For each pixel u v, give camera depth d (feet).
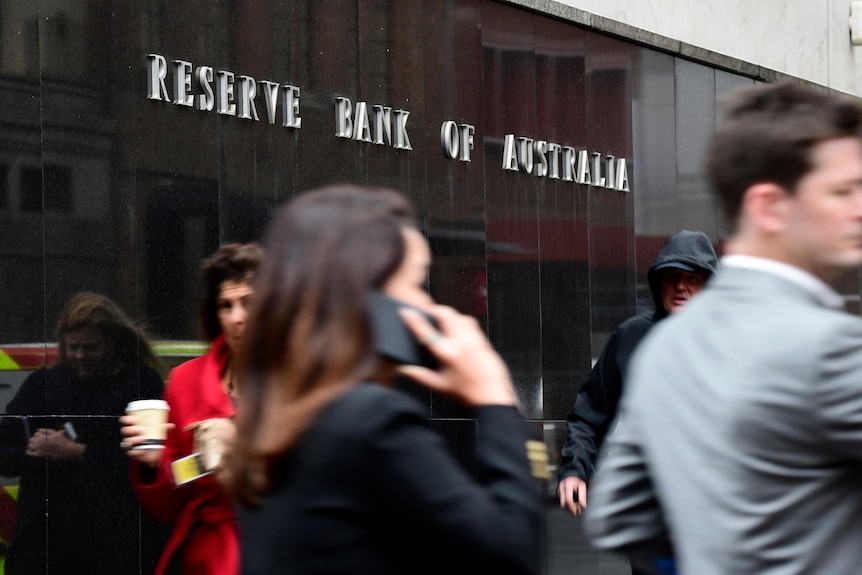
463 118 40.04
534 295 42.52
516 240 41.91
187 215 31.19
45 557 27.61
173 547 16.90
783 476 8.34
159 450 16.72
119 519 28.94
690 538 8.62
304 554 8.21
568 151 44.32
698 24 51.39
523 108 42.47
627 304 46.57
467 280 39.93
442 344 8.75
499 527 8.22
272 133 33.60
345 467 8.18
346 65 36.01
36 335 27.89
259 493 8.54
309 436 8.34
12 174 27.76
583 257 44.73
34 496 27.53
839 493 8.38
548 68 43.68
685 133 50.26
